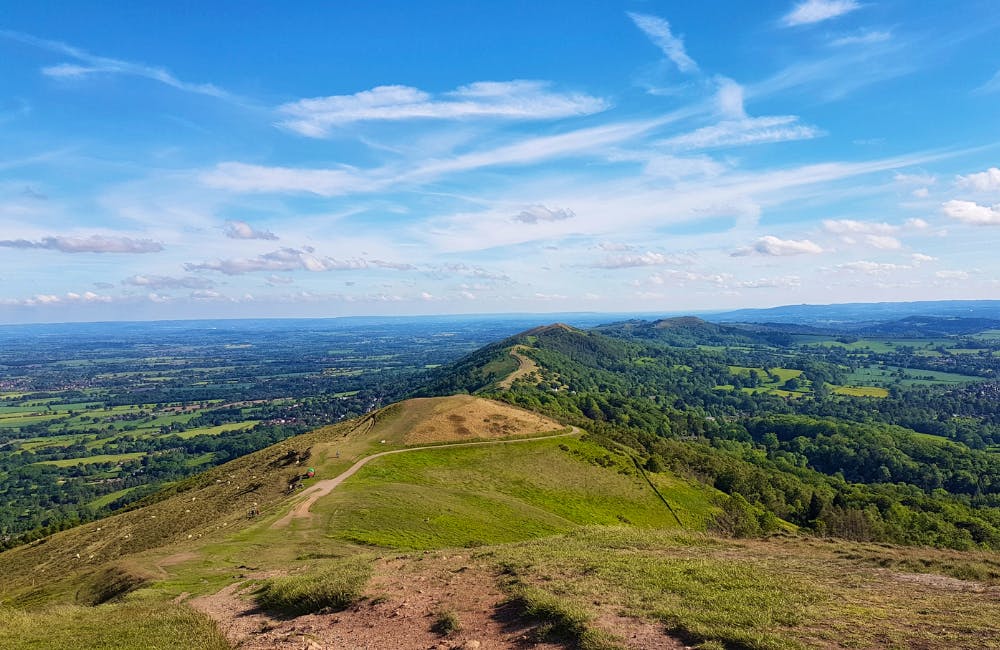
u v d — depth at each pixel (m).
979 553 31.92
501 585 23.62
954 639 15.91
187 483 101.00
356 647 18.81
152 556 40.94
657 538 38.31
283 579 27.81
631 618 18.50
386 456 87.12
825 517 100.62
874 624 17.36
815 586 22.27
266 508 59.69
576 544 35.25
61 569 58.09
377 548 44.28
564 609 18.61
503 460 92.62
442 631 19.38
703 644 15.86
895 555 31.22
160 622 23.11
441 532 52.41
